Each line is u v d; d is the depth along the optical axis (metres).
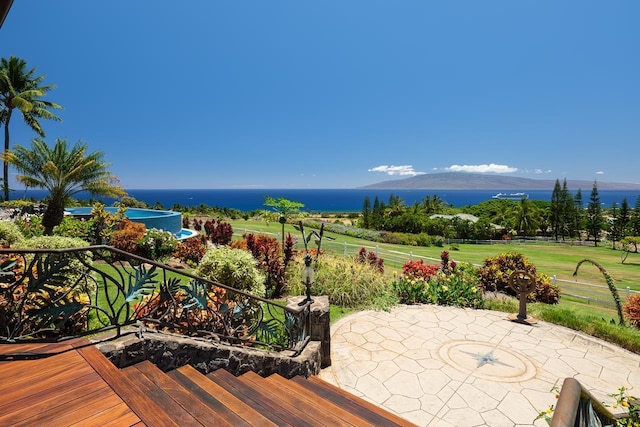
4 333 3.26
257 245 8.52
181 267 9.55
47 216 11.95
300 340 4.43
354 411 3.09
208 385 2.68
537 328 6.18
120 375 2.27
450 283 8.05
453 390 4.19
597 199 46.81
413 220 41.78
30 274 2.60
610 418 2.02
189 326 3.34
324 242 19.23
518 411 3.78
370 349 5.32
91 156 13.63
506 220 50.31
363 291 7.71
